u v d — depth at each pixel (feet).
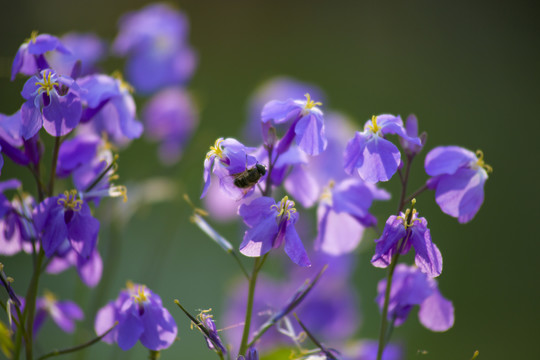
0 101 5.65
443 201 2.46
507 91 8.59
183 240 4.76
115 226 2.96
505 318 4.72
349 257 2.94
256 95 3.08
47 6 8.16
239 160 2.40
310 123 2.44
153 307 2.48
